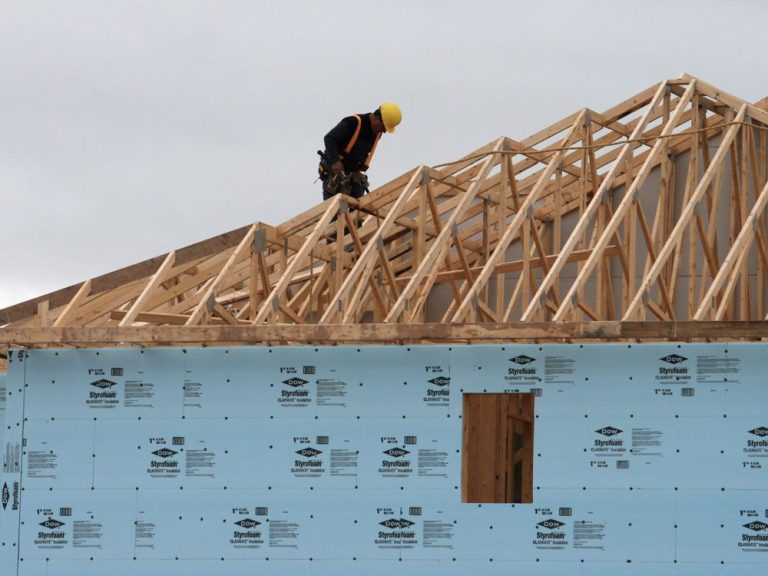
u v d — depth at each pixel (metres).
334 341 38.72
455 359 38.53
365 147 48.09
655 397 37.84
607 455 37.81
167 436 39.09
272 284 48.03
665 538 37.41
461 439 38.28
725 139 44.72
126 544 38.81
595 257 41.09
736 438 37.53
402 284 50.09
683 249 50.09
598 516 37.62
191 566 38.53
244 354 39.16
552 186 51.25
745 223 43.69
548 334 37.28
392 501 38.25
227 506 38.66
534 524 37.78
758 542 37.19
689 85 47.69
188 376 39.22
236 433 38.91
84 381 39.50
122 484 39.00
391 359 38.72
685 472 37.56
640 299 40.19
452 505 38.06
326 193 47.56
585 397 38.03
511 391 38.25
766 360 37.62
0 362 46.22
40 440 39.34
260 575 38.34
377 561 38.12
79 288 41.75
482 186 47.28
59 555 38.91
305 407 38.81
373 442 38.50
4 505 39.22
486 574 37.72
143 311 44.06
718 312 43.25
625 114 49.47
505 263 47.25
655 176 50.94
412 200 47.38
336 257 44.94
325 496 38.47
